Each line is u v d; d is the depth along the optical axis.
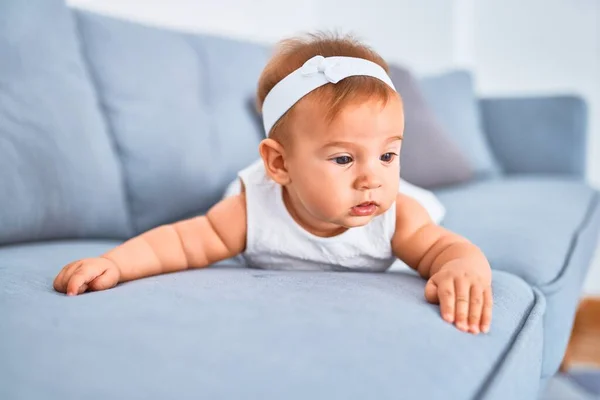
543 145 2.46
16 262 0.95
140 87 1.42
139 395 0.48
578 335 2.46
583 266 1.27
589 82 2.81
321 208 0.89
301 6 2.78
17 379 0.51
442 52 2.97
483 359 0.63
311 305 0.69
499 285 0.88
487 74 2.97
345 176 0.87
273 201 1.02
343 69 0.89
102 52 1.40
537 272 1.03
